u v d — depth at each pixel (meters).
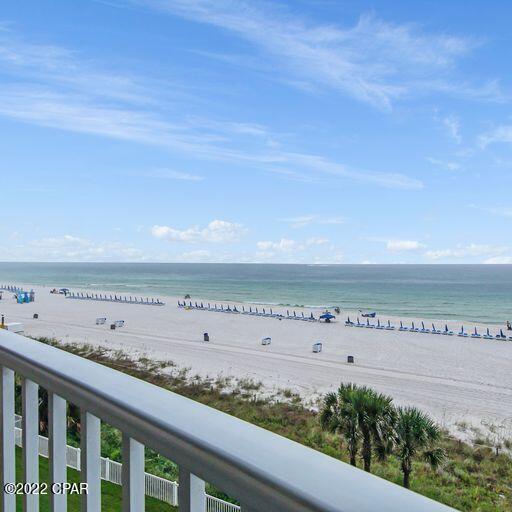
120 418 0.71
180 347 26.34
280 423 10.60
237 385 17.09
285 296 70.94
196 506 0.60
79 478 0.82
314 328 36.00
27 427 1.03
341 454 6.25
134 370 19.86
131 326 35.78
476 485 5.64
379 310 52.34
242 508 0.51
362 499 0.42
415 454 5.77
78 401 0.81
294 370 20.16
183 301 60.16
